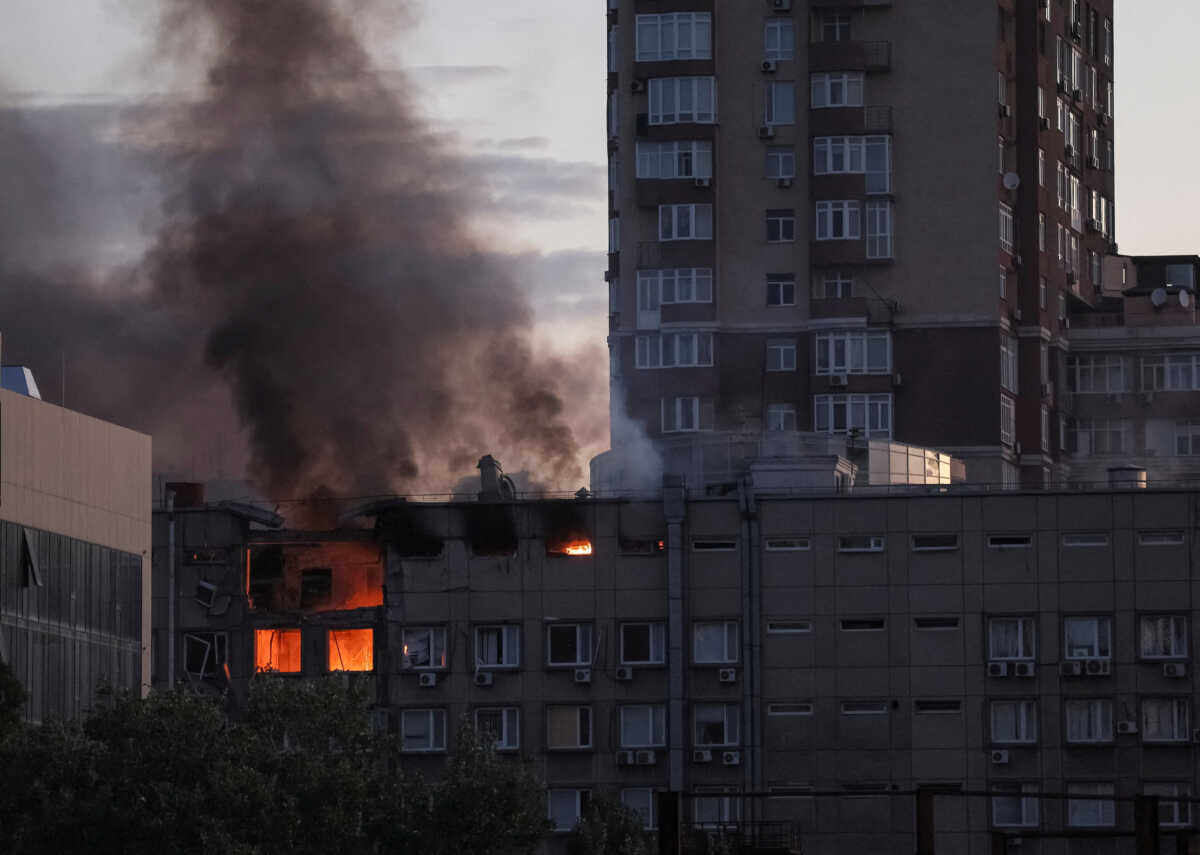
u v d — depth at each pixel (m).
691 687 162.12
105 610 134.25
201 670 165.62
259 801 114.81
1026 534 162.38
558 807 161.88
